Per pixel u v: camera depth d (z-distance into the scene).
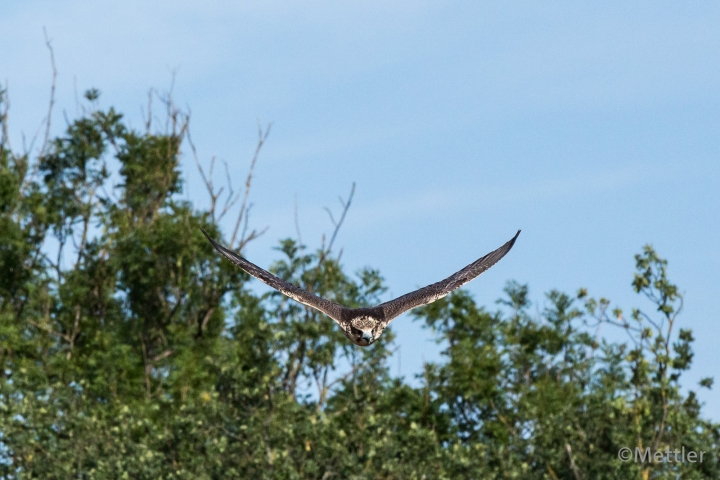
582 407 28.67
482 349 30.91
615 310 26.00
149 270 37.00
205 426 23.64
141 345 37.22
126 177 41.50
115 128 41.25
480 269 10.70
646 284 25.77
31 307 36.66
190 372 32.41
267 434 23.16
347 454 23.09
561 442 25.45
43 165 41.31
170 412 28.42
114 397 32.53
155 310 37.97
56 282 37.72
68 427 24.22
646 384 26.06
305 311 32.31
